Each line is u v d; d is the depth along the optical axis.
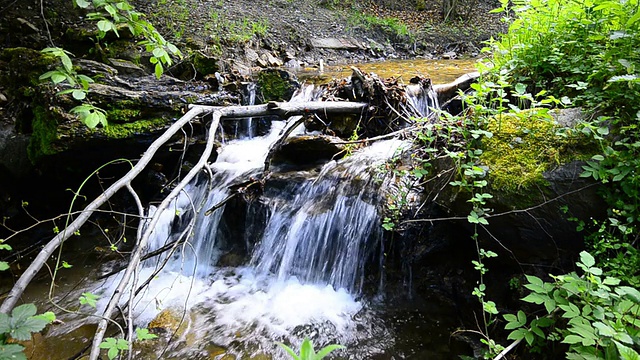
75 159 4.21
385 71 7.20
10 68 4.76
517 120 2.75
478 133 2.68
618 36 2.44
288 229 3.86
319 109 4.06
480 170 2.45
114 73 5.00
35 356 2.83
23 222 4.52
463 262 3.26
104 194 1.92
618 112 2.44
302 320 3.25
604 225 2.20
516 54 3.66
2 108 4.71
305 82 5.90
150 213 4.47
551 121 2.61
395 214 3.36
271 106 3.68
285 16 9.50
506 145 2.65
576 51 3.27
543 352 2.29
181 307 3.43
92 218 4.63
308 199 3.95
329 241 3.69
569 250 2.49
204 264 4.14
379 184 3.66
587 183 2.32
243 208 4.06
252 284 3.77
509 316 2.11
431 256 3.37
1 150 4.36
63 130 3.96
